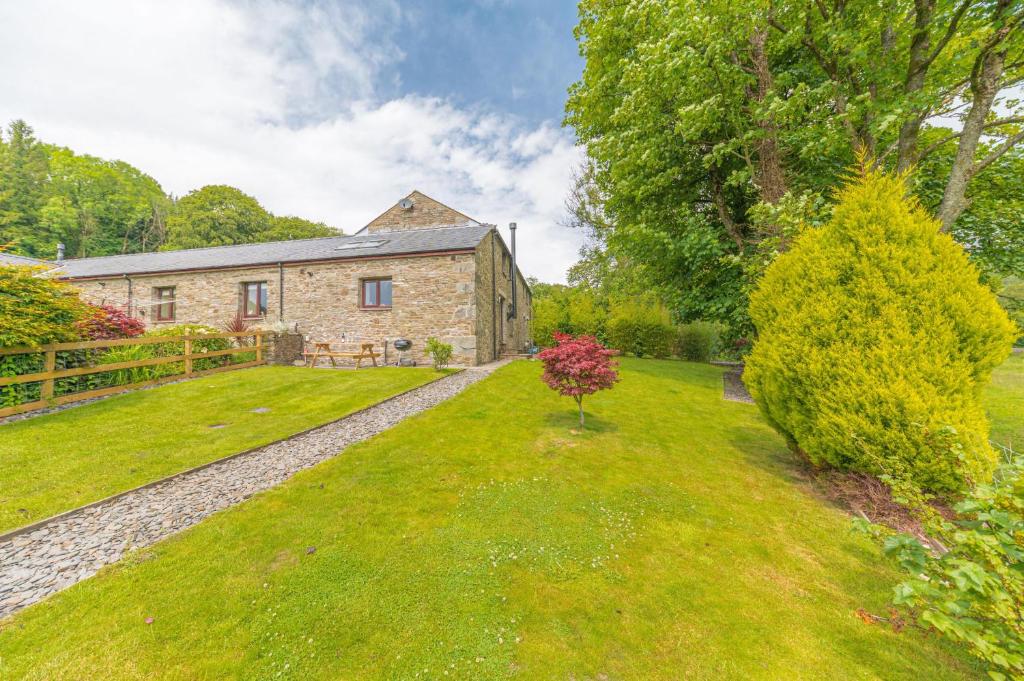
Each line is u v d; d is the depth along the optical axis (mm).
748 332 9969
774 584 2719
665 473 4641
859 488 3828
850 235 4129
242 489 4031
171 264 16266
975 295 3596
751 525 3518
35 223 34500
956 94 6699
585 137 12711
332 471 4453
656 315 18141
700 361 18062
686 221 9844
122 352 8719
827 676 2002
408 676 1982
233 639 2176
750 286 8250
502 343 17219
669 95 8602
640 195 9992
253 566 2797
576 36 11148
